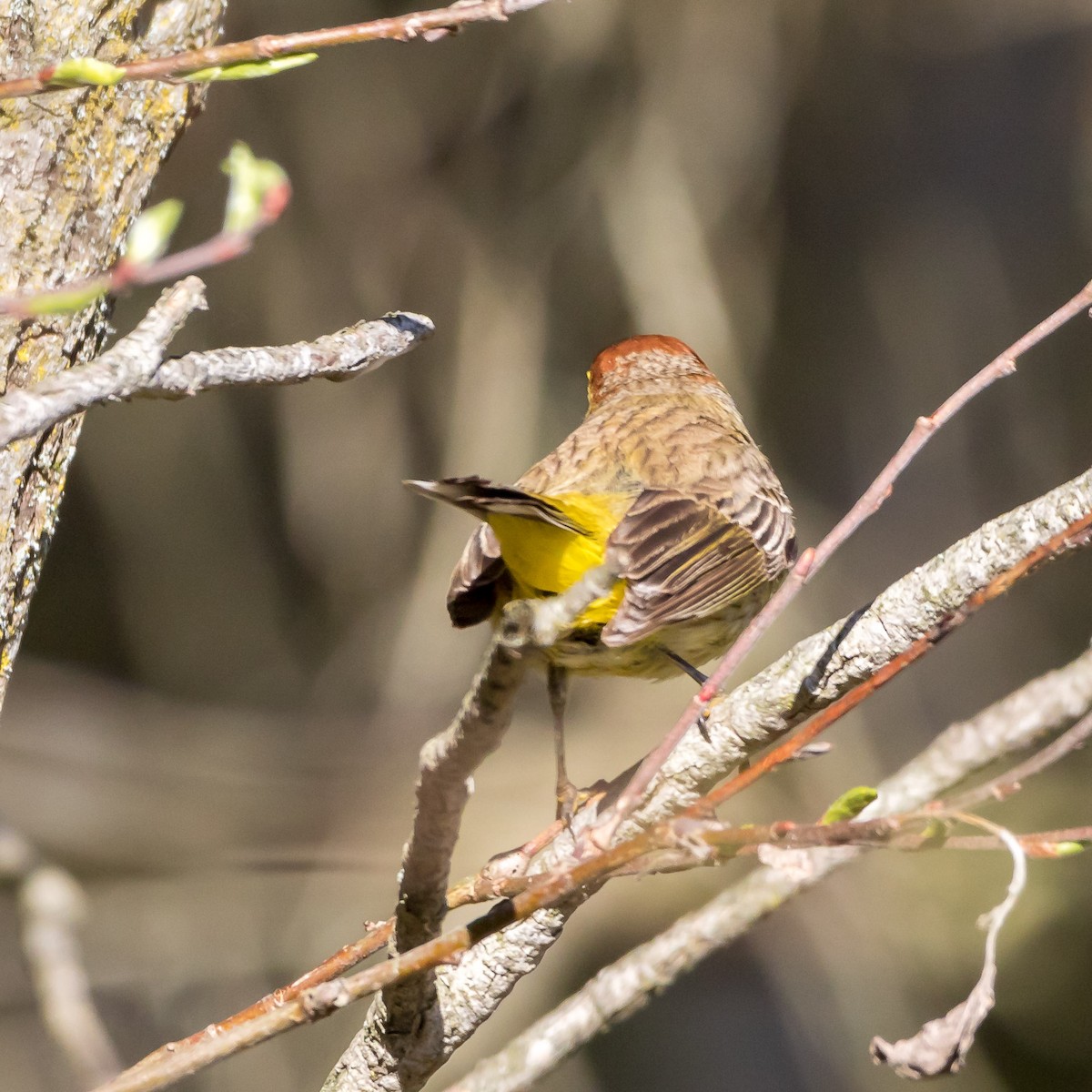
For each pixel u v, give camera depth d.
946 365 15.61
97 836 14.09
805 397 15.43
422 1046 4.22
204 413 15.57
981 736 3.65
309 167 14.62
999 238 15.82
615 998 3.84
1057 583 14.78
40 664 15.12
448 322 14.80
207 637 15.49
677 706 14.28
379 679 15.10
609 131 14.37
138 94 4.25
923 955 12.55
